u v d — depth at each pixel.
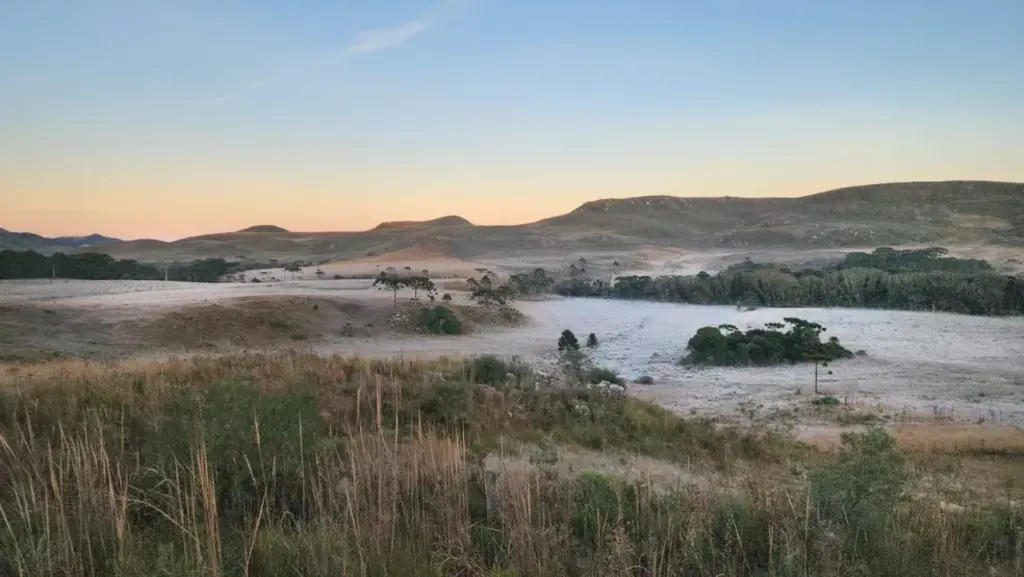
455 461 7.46
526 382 18.91
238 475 6.46
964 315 75.88
